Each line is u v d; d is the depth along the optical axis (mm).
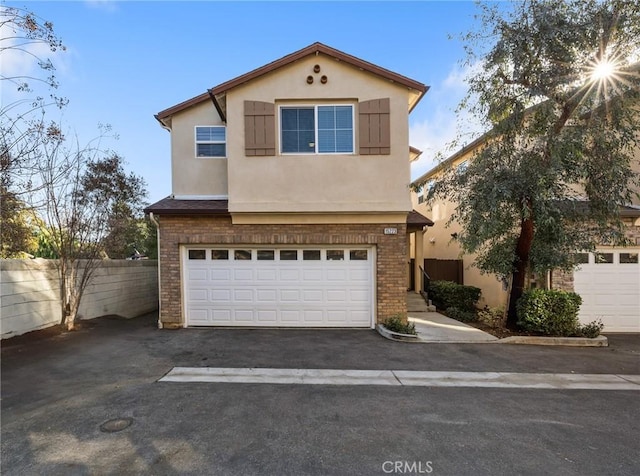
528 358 7023
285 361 6719
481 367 6434
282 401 4855
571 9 7477
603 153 7629
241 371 6133
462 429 4105
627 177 7773
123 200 10500
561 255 8633
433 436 3934
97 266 10578
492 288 12648
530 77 7930
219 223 9656
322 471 3287
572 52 7469
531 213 8227
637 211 10133
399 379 5785
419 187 9367
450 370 6246
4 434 3938
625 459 3523
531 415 4492
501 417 4426
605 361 6910
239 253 9812
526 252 9039
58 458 3473
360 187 9438
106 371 6105
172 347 7691
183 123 11320
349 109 9539
